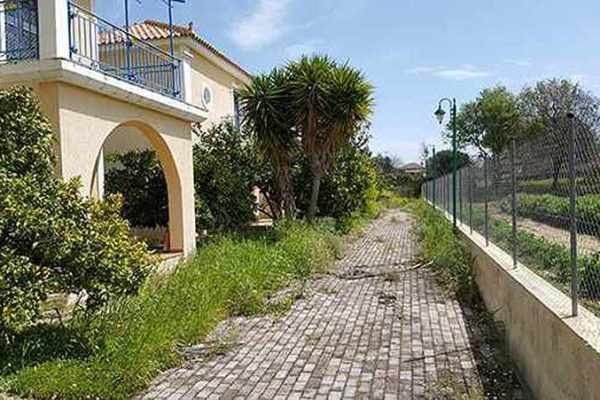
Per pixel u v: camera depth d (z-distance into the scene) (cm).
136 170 1567
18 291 534
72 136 855
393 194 4756
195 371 580
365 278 1140
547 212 534
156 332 629
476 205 1083
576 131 440
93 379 514
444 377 559
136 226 1579
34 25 943
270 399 506
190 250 1220
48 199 591
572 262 439
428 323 770
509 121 5378
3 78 827
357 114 1694
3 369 534
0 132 605
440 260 1141
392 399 504
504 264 697
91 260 583
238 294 845
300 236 1360
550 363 454
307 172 1908
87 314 616
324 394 517
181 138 1230
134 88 996
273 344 674
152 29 1875
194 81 1916
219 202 1612
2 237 559
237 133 1827
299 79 1650
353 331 732
